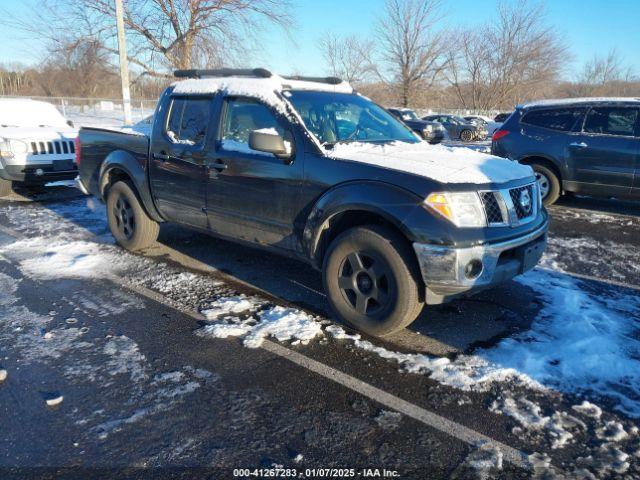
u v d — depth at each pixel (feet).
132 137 16.92
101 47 67.56
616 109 24.07
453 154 12.79
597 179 24.49
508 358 10.68
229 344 11.18
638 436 8.34
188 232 20.59
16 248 18.11
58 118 32.89
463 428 8.46
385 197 10.57
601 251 18.90
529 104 27.07
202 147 14.32
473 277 10.37
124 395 9.23
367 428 8.43
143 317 12.51
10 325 11.96
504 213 10.83
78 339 11.31
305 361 10.51
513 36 132.87
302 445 8.00
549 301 13.71
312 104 13.37
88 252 17.79
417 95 135.64
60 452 7.76
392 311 10.90
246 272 15.88
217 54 65.72
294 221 12.34
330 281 11.88
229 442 8.04
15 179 26.37
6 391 9.30
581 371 10.19
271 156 12.69
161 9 63.16
